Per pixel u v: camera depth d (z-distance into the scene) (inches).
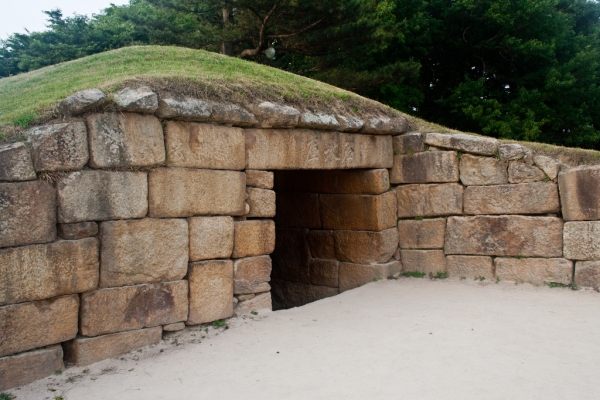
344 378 164.9
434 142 300.4
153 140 197.2
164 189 200.4
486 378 162.4
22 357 165.6
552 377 162.6
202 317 212.5
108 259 184.7
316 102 270.8
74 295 178.4
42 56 849.5
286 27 599.8
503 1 756.6
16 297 164.1
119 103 186.4
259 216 235.5
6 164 162.4
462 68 892.6
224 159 220.5
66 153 175.5
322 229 324.5
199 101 212.1
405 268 311.9
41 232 169.5
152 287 196.9
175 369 176.4
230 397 153.6
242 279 228.1
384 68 640.4
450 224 296.0
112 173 186.4
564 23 831.1
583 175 257.8
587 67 773.3
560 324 213.5
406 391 154.3
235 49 700.0
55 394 158.7
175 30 683.4
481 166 287.6
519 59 807.1
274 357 184.5
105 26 888.9
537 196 273.1
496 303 245.1
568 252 263.7
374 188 300.2
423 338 200.2
